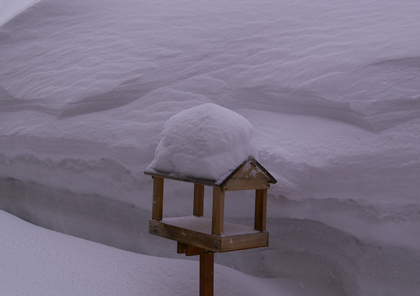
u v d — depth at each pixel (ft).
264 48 12.59
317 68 10.93
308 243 9.56
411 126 9.00
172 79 13.08
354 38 11.38
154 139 11.49
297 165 9.45
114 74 14.12
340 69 10.58
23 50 17.94
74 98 13.96
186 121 7.99
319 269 9.50
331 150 9.31
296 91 10.75
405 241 8.39
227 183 7.17
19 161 14.37
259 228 7.81
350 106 9.75
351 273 9.01
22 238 11.66
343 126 9.77
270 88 11.28
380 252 8.64
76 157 12.86
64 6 19.60
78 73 15.02
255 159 7.59
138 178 11.51
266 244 7.76
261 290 9.22
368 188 8.68
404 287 8.39
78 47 16.53
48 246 11.25
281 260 9.93
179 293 8.77
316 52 11.48
